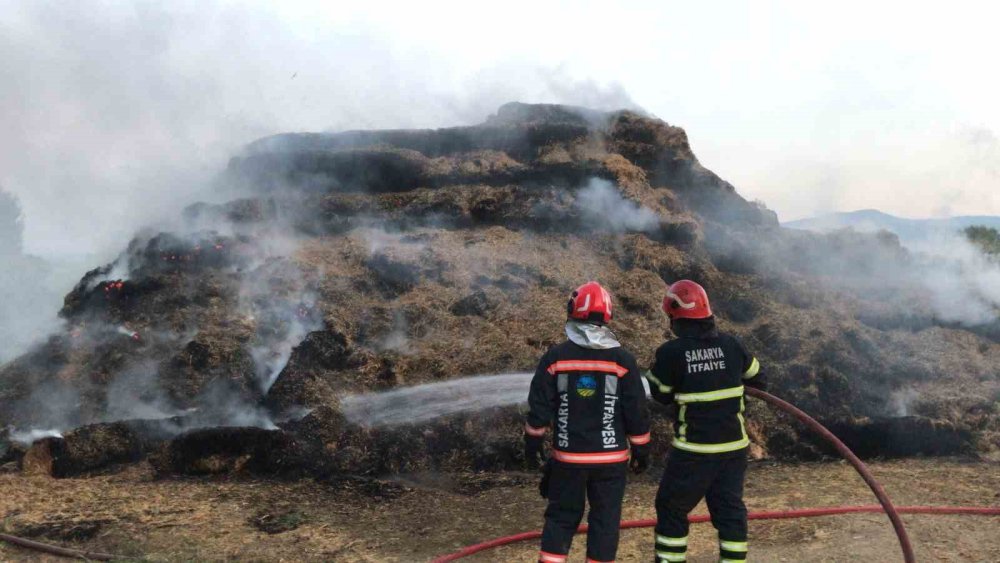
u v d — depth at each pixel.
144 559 5.15
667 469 4.39
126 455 7.70
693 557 5.08
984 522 5.54
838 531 5.41
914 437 7.98
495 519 6.04
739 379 4.36
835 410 8.22
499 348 8.73
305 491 6.80
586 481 4.19
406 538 5.64
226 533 5.73
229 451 7.38
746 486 6.78
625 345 8.74
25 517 6.01
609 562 4.11
